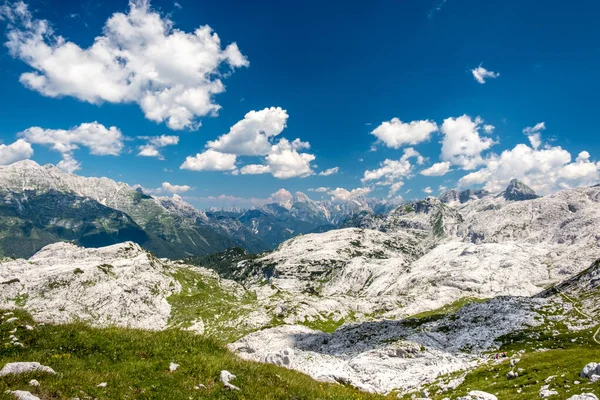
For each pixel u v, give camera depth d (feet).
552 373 190.08
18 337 75.20
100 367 69.77
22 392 51.55
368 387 242.17
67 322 91.61
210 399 65.00
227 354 89.15
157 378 68.74
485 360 299.99
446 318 520.83
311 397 72.90
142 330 92.94
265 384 74.90
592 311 420.36
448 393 223.10
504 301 509.35
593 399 115.96
